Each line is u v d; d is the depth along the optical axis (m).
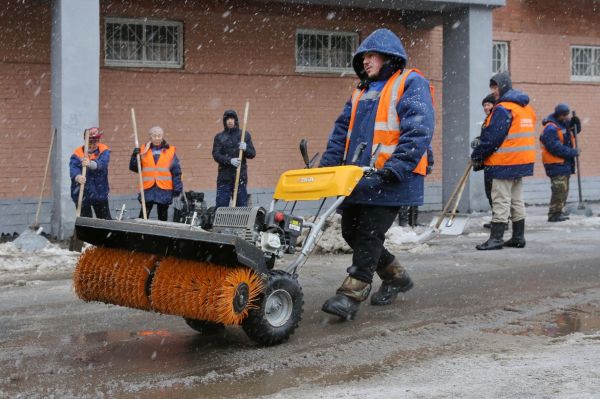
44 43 13.27
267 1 15.05
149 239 5.14
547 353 4.99
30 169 13.22
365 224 6.08
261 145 15.50
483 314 6.31
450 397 4.11
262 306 5.14
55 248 10.45
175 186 11.75
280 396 4.25
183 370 4.80
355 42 16.53
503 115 10.12
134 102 14.20
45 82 13.30
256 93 15.41
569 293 7.16
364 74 6.48
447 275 8.23
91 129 10.90
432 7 15.41
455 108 15.84
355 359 5.02
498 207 10.32
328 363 4.93
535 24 18.61
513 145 10.18
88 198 10.89
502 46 18.38
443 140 16.09
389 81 6.17
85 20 11.84
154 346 5.39
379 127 6.11
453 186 15.98
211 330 5.75
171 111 14.55
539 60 18.72
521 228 10.50
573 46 19.30
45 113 13.32
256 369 4.81
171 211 14.48
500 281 7.84
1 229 12.95
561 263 9.00
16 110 13.07
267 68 15.50
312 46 16.16
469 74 15.58
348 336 5.62
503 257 9.56
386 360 4.98
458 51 15.74
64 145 11.77
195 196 11.80
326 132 16.25
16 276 8.48
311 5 15.84
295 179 5.88
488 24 15.74
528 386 4.23
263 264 4.97
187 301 4.89
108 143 13.96
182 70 14.62
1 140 12.98
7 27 12.94
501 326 5.91
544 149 14.10
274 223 5.48
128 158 14.15
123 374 4.71
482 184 15.82
